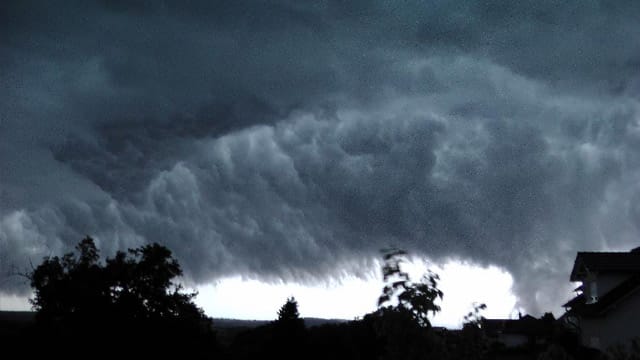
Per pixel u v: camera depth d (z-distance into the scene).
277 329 43.50
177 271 37.97
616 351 15.06
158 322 36.28
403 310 8.77
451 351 9.60
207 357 38.66
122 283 36.34
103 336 35.16
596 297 33.09
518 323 54.38
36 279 36.00
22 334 35.53
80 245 36.81
